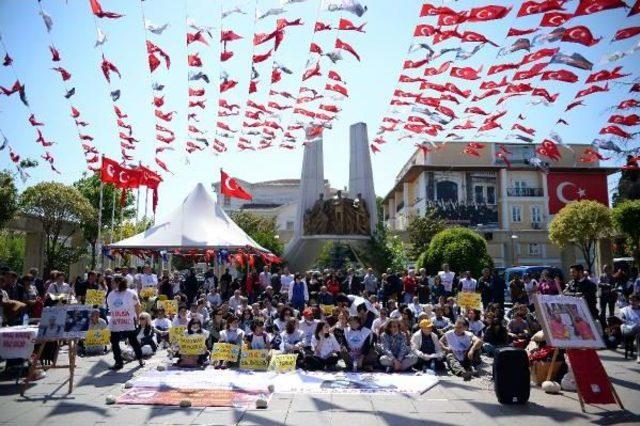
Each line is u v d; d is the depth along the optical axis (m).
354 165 29.20
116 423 5.91
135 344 9.66
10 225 26.28
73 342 7.76
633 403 6.84
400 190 52.31
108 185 37.84
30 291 11.89
